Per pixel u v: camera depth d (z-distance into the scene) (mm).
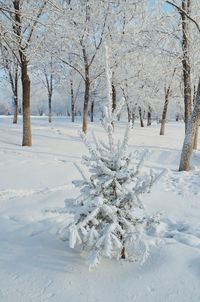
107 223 3627
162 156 15023
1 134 17328
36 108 66188
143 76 21609
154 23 14422
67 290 3234
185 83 14602
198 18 14625
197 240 4707
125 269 3602
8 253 4020
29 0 12719
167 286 3303
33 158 11922
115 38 17188
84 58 17250
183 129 30438
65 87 33938
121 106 3764
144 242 3500
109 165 3738
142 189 3637
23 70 14055
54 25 9898
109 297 3145
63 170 10086
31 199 6855
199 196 7738
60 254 3943
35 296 3146
